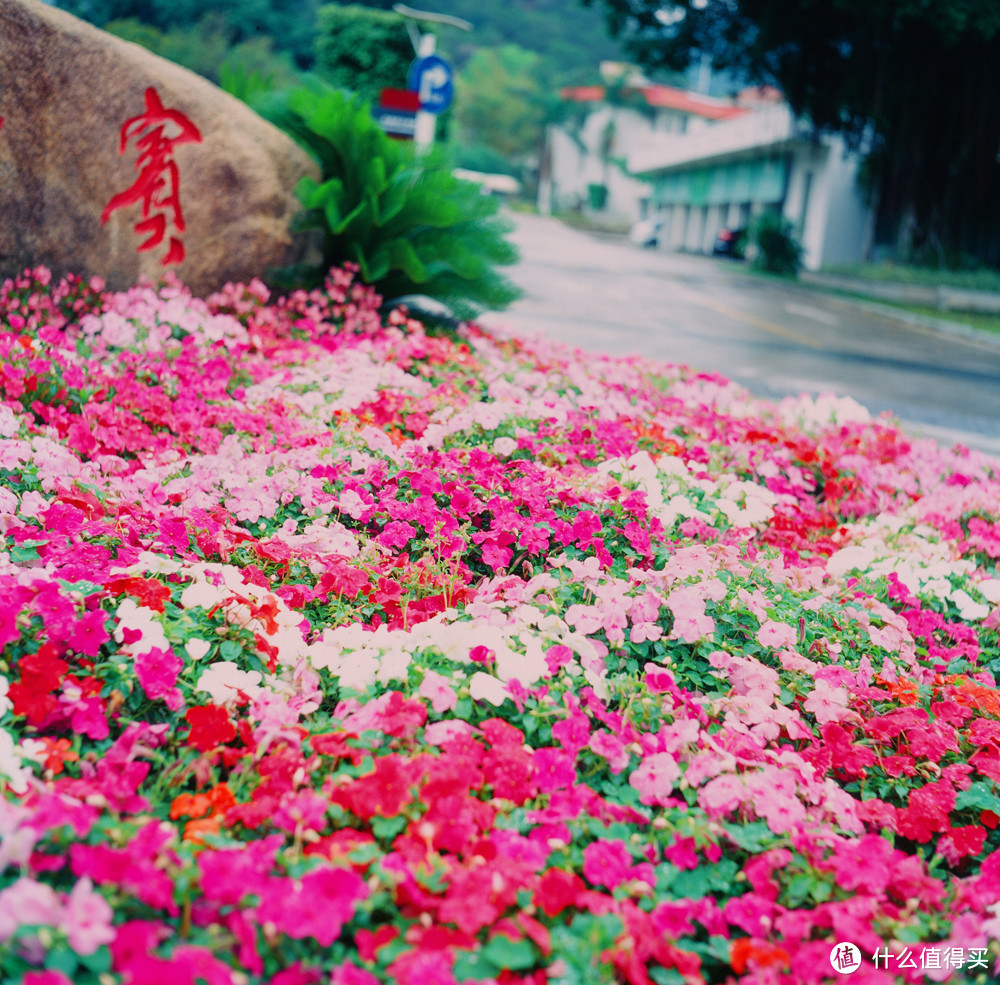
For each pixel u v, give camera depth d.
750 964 1.64
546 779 1.98
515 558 3.07
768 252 25.41
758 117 27.73
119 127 5.55
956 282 19.53
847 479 4.60
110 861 1.49
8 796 1.74
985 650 3.15
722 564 2.97
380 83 19.14
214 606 2.35
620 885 1.76
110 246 5.59
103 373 4.43
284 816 1.80
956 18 16.12
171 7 32.03
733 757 2.11
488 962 1.53
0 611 2.01
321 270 6.80
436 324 6.90
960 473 5.06
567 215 54.00
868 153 24.17
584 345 9.29
